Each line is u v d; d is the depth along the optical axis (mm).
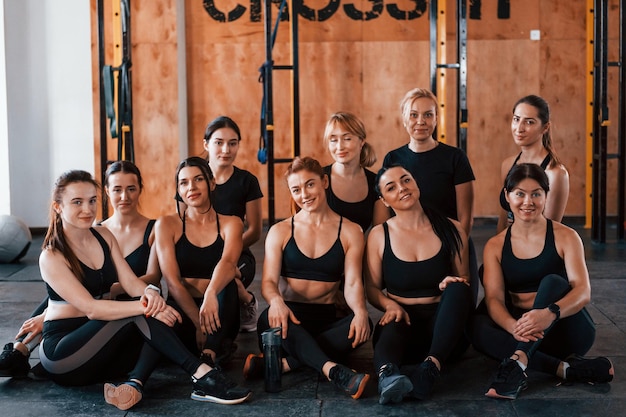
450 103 7273
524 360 3008
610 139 7266
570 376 3119
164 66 6867
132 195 3562
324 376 3256
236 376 3289
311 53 7277
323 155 7375
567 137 7277
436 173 3713
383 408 2910
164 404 2979
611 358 3482
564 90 7234
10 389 3141
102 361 3031
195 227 3449
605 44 6172
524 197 3176
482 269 3545
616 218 7348
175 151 6926
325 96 7316
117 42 6000
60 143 6992
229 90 7344
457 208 3754
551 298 3051
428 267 3314
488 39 7203
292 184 3293
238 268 3920
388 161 3805
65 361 3008
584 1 7141
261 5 7258
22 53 6898
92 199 3062
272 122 6316
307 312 3375
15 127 6949
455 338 3100
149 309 2996
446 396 3029
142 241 3598
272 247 3365
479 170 7320
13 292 4875
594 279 5082
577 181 7309
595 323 4055
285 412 2885
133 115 6887
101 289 3150
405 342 3176
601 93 6160
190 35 7293
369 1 7227
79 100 6961
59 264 3037
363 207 3631
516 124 3777
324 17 7246
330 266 3328
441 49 6426
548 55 7199
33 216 7055
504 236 3332
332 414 2859
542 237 3248
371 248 3387
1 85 6836
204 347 3236
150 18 6828
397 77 7281
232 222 3467
